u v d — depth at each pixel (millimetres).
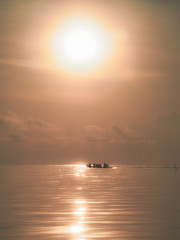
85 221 35750
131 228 32438
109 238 28969
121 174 149250
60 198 54688
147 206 45625
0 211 41938
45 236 29781
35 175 136250
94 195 58844
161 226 33219
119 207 44875
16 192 64188
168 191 65812
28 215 39250
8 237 29453
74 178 114125
